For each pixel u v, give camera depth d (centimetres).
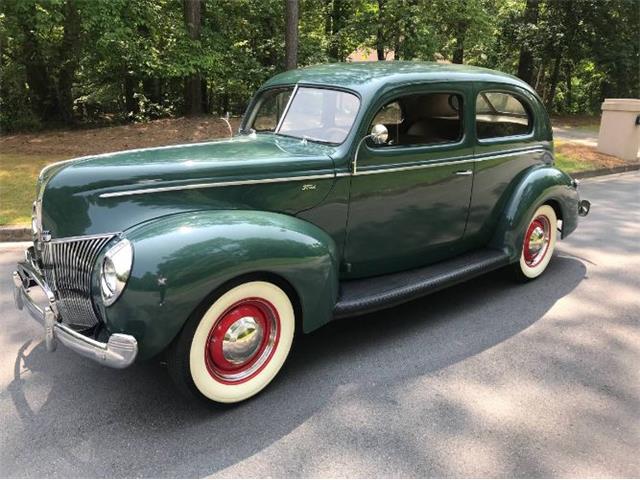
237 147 365
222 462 265
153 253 268
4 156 1003
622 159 1216
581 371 354
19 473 255
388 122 379
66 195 303
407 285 389
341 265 383
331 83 386
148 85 1652
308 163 345
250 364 314
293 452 273
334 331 403
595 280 515
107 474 256
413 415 304
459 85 415
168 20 1402
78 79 1612
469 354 373
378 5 1756
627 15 1917
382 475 259
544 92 2538
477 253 470
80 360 356
